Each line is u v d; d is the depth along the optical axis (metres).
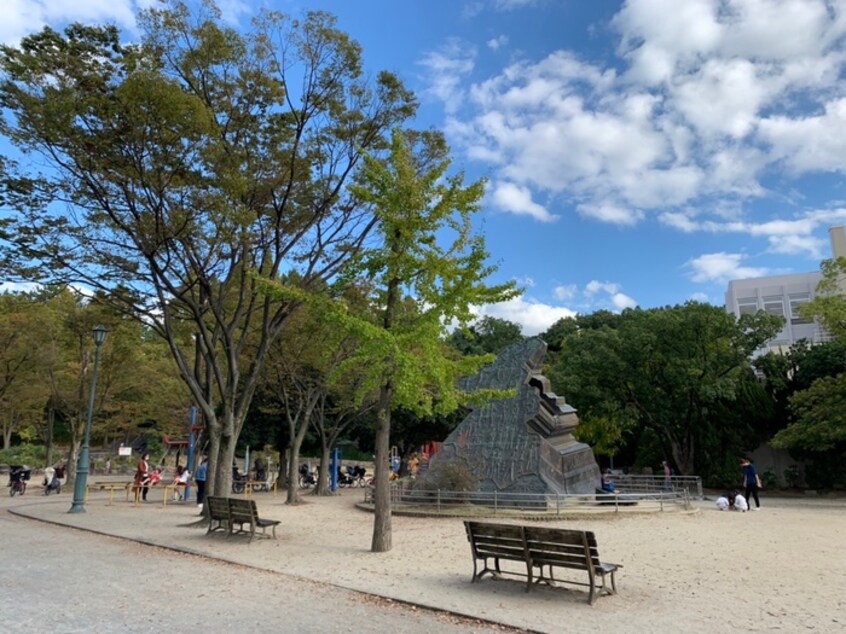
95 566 10.46
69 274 15.59
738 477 33.06
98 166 14.34
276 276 17.08
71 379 31.94
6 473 42.19
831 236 55.53
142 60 14.59
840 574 9.59
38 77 13.64
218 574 9.77
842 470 31.70
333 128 17.36
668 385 33.19
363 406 29.30
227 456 16.45
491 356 13.09
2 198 14.46
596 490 21.36
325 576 9.49
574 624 6.75
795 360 35.38
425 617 7.18
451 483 19.91
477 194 12.38
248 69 15.98
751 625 6.69
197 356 19.59
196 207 14.71
